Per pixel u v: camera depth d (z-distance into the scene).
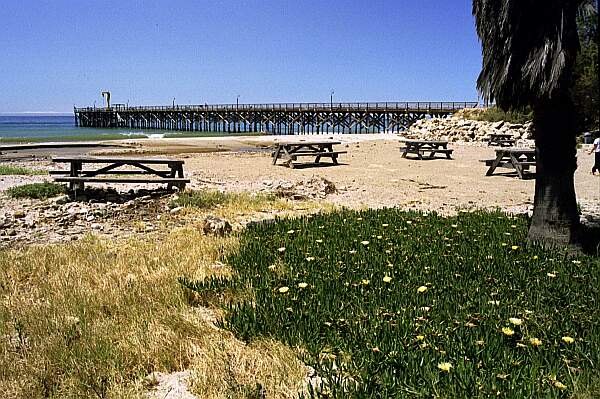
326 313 4.04
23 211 8.89
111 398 2.94
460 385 2.89
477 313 4.02
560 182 6.09
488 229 7.14
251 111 66.25
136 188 11.56
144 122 85.44
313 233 6.88
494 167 15.51
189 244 6.44
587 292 4.58
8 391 3.00
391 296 4.44
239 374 3.17
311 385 2.97
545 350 3.36
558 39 5.55
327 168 17.95
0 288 4.70
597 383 2.98
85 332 3.69
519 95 6.00
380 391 2.89
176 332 3.75
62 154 24.25
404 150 22.02
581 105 8.41
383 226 7.26
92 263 5.52
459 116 38.66
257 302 4.34
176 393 3.06
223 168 17.86
